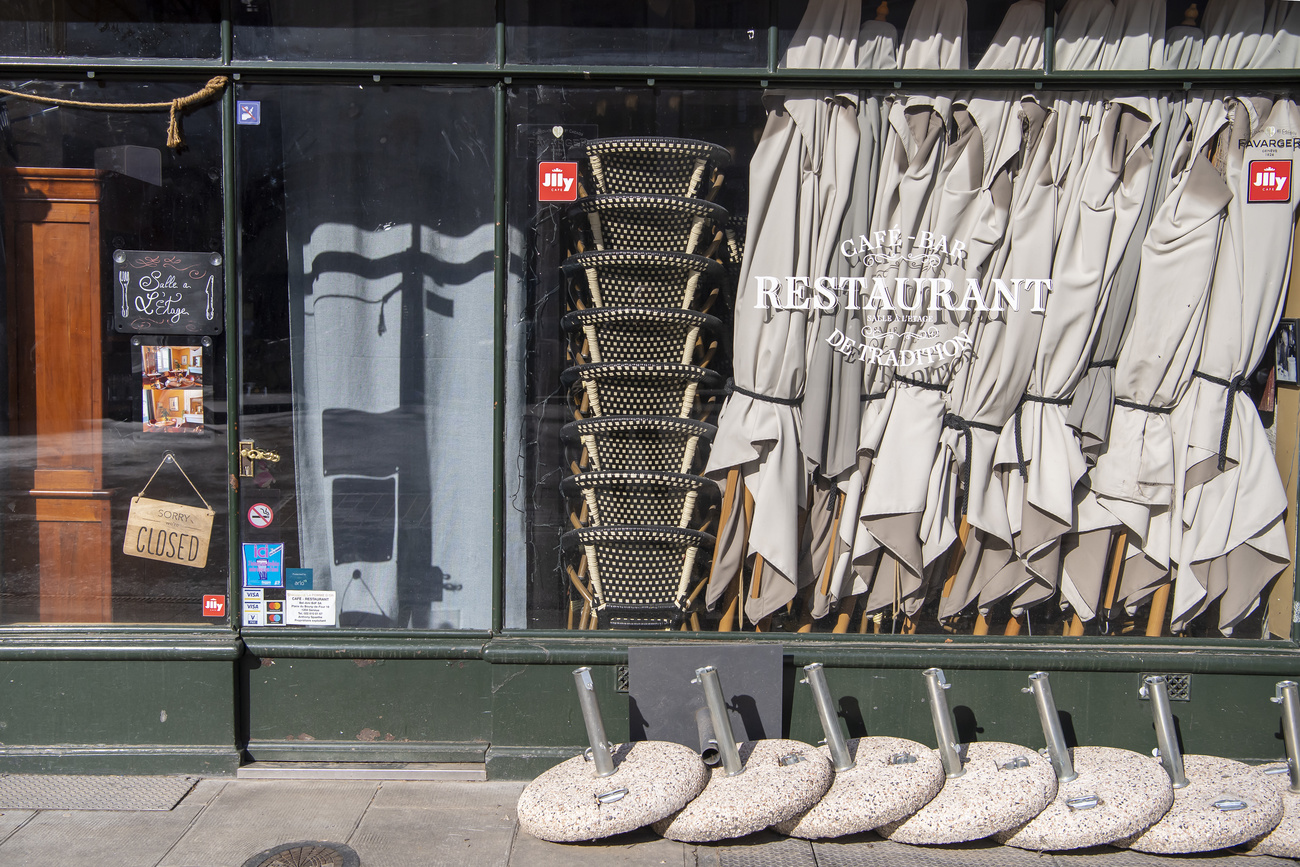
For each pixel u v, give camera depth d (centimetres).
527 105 337
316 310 345
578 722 337
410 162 342
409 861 283
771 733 333
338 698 342
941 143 336
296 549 348
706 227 342
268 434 346
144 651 333
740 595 349
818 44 334
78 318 342
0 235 338
